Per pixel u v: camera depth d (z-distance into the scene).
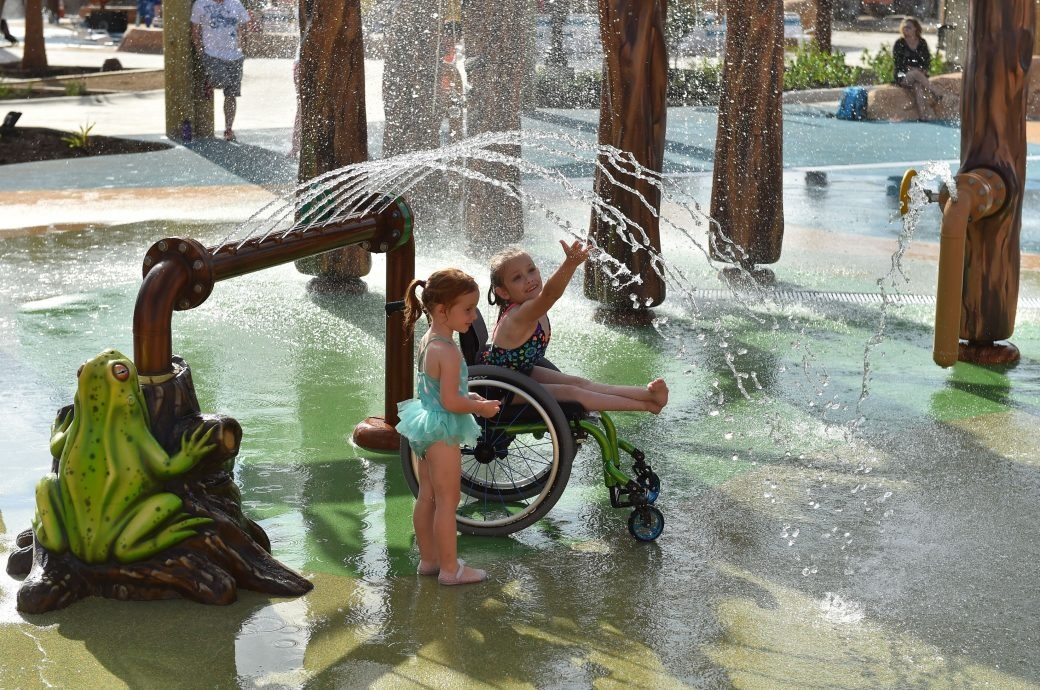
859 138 19.50
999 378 6.81
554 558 4.38
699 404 6.32
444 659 3.60
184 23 17.56
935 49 30.53
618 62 7.76
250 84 22.98
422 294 4.08
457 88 10.45
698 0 21.19
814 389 6.59
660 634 3.77
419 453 4.07
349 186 5.26
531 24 10.27
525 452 5.54
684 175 14.22
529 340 4.62
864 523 4.71
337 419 6.04
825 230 11.52
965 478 5.21
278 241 4.63
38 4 27.23
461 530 4.57
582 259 4.41
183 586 3.97
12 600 4.00
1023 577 4.21
